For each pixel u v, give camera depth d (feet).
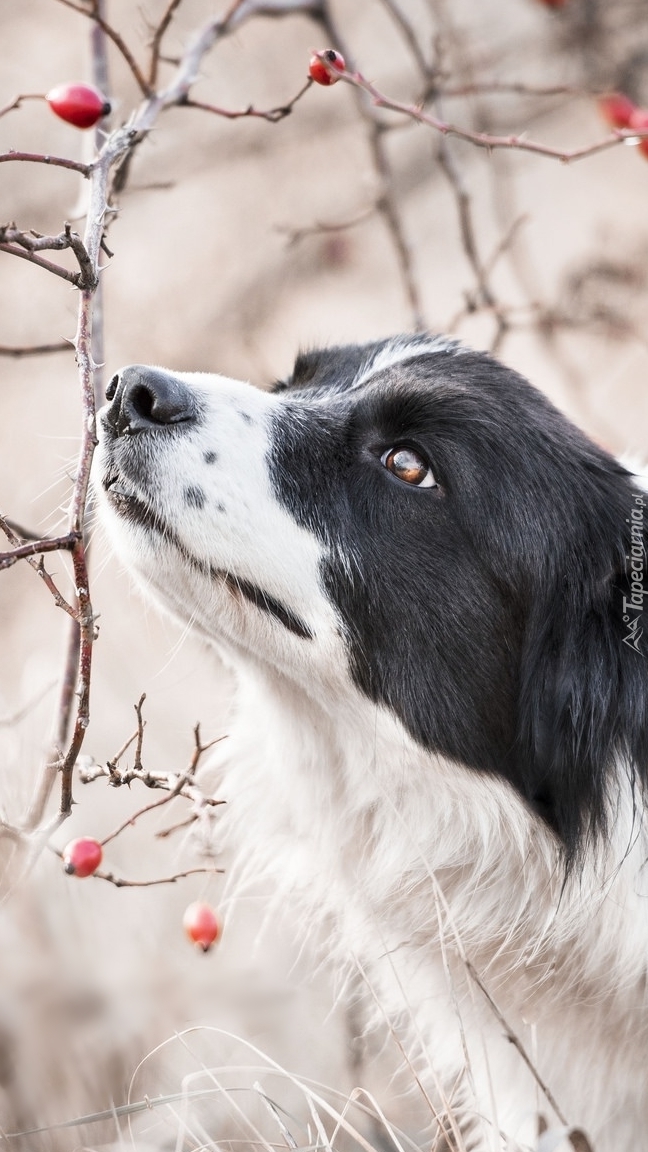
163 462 14.20
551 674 14.96
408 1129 17.37
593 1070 15.46
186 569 14.51
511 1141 14.14
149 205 36.35
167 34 34.86
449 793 15.28
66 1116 14.78
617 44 30.12
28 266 32.55
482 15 33.86
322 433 15.23
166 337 31.68
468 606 14.94
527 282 28.22
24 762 17.56
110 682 23.13
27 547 11.73
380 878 15.84
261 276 34.04
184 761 20.59
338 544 14.78
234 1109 15.71
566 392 29.78
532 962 15.28
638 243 31.24
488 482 14.94
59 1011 15.24
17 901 15.47
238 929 18.67
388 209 24.77
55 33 37.55
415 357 16.24
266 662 15.10
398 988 16.49
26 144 34.55
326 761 15.80
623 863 14.61
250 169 36.09
